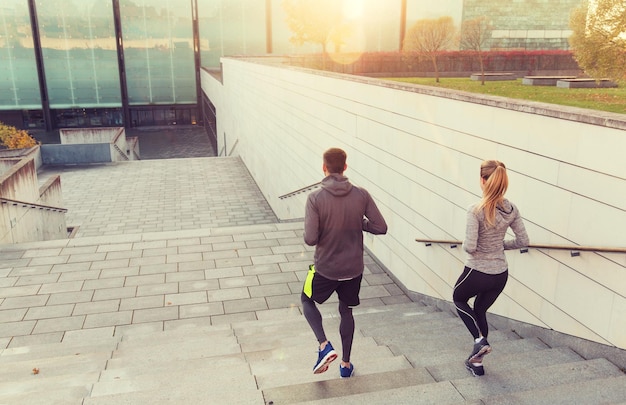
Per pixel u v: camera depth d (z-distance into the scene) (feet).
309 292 11.31
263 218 57.26
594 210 12.46
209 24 146.82
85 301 22.53
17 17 134.62
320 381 11.19
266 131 59.98
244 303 22.52
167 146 130.00
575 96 46.11
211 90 128.77
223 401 10.33
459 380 10.99
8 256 27.71
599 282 12.53
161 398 10.94
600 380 10.59
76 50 140.87
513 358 13.07
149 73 147.54
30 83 139.95
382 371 12.50
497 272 11.35
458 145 18.38
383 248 26.73
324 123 34.73
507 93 49.19
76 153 84.07
